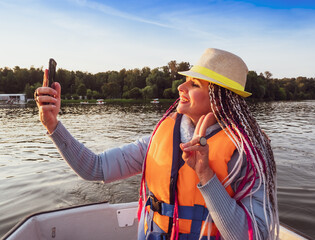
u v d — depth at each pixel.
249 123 1.02
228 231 0.83
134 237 1.93
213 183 0.83
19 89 104.00
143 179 1.17
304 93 126.88
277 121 23.08
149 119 26.45
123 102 88.38
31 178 6.76
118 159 1.20
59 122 1.02
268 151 1.04
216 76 0.99
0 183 6.41
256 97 92.50
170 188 0.99
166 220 1.00
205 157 0.83
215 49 1.05
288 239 1.58
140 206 1.21
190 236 0.96
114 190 5.73
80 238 1.77
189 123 1.06
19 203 5.18
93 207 1.82
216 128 1.02
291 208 4.65
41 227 1.65
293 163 7.86
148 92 100.31
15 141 13.48
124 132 16.33
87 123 22.55
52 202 5.21
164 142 1.07
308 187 5.71
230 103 1.00
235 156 0.97
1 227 4.26
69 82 111.31
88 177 1.15
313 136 13.77
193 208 0.97
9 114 35.81
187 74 1.01
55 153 10.11
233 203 0.85
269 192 0.95
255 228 0.84
